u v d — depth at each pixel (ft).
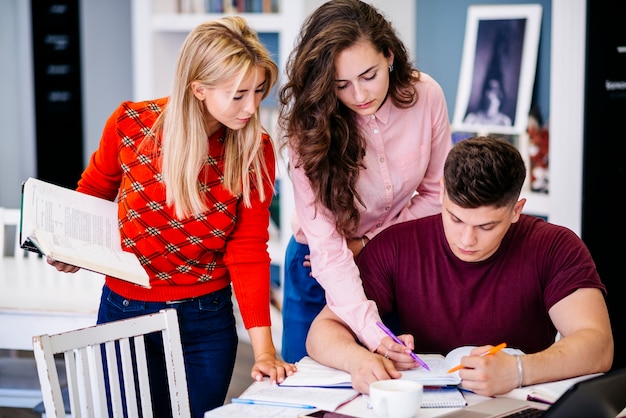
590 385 4.49
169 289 6.98
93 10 16.44
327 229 6.82
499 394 5.49
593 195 11.94
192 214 6.71
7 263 10.42
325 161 6.68
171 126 6.50
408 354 5.87
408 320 6.59
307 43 6.39
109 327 5.86
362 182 7.17
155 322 6.13
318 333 6.33
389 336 6.06
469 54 12.95
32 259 10.49
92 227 6.74
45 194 6.62
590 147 11.85
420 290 6.52
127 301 7.00
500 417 5.01
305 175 6.81
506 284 6.37
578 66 11.67
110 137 6.91
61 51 16.39
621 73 11.82
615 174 11.95
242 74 6.17
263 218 7.06
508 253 6.38
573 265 6.25
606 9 11.57
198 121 6.49
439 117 7.39
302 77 6.45
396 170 7.27
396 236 6.64
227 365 7.29
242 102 6.34
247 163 6.73
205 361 7.17
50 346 5.44
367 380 5.55
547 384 5.56
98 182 7.18
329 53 6.23
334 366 6.03
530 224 6.52
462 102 13.07
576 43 11.65
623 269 12.12
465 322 6.45
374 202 7.32
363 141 6.93
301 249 8.02
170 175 6.55
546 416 4.45
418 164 7.36
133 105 6.88
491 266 6.37
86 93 16.66
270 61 6.40
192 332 7.11
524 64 12.31
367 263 6.68
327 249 6.75
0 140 16.65
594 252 12.03
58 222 6.47
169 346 6.18
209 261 7.03
